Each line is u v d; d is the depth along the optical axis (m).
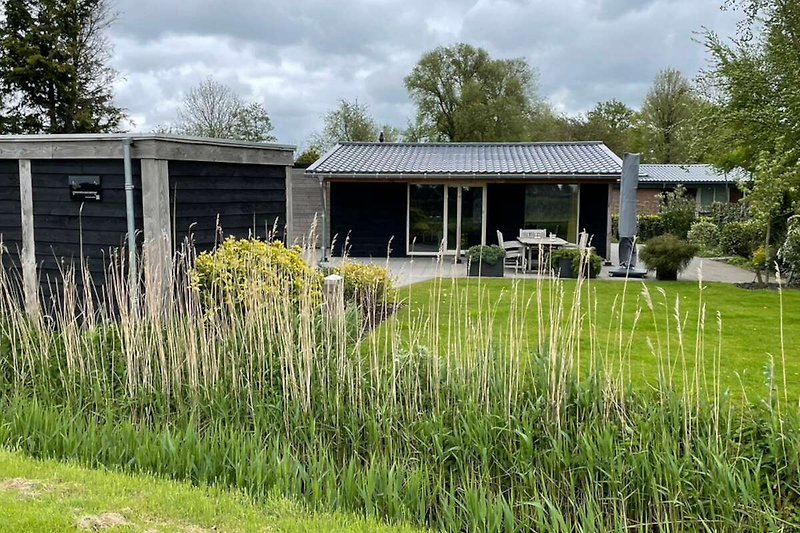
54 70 25.27
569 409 3.68
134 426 4.02
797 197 12.98
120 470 3.68
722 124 15.71
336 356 4.29
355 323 5.50
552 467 3.35
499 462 3.46
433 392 4.00
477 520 3.05
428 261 16.59
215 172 7.27
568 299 9.89
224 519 3.04
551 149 19.14
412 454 3.64
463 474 3.44
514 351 4.23
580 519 3.17
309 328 4.36
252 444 3.62
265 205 8.20
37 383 4.76
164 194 6.46
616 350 6.43
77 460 3.79
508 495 3.37
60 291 6.98
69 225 6.85
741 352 6.57
